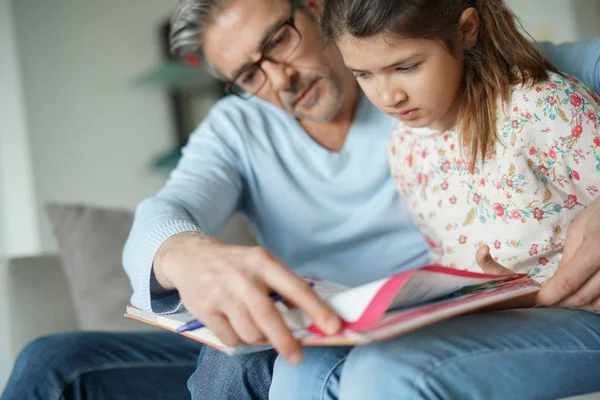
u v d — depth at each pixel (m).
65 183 3.02
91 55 3.12
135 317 0.94
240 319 0.71
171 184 1.35
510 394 0.72
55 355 1.33
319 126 1.44
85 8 3.12
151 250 0.92
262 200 1.45
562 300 0.83
